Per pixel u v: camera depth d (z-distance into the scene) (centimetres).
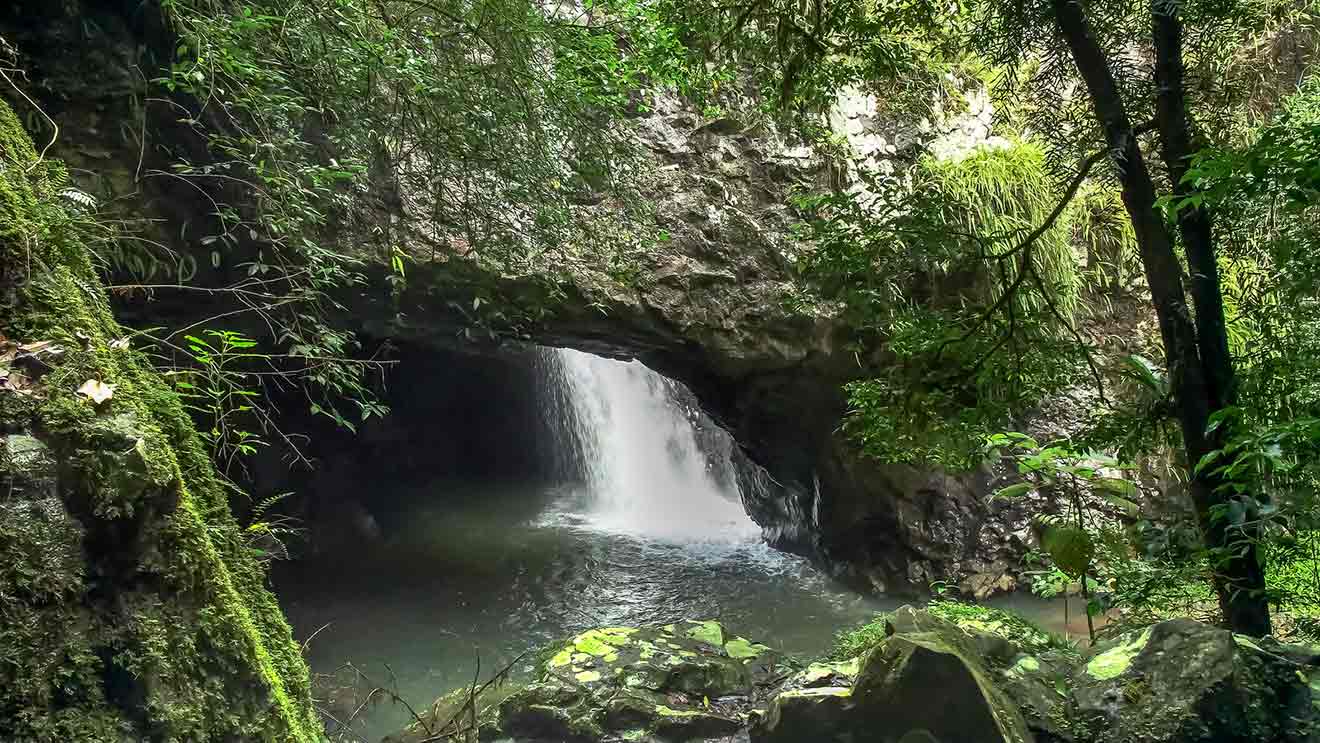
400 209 548
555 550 1017
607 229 641
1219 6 365
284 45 365
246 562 169
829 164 738
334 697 562
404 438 1203
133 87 428
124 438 127
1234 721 247
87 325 141
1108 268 810
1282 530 314
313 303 384
